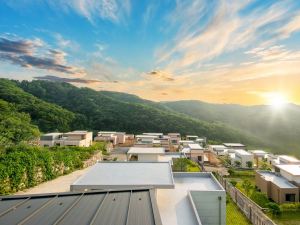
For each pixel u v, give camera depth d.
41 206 5.56
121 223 4.66
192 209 10.54
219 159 45.12
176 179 15.12
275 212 18.09
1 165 14.93
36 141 39.69
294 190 21.81
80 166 26.48
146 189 6.74
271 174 27.12
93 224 4.62
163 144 50.34
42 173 19.09
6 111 47.94
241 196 18.42
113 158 39.69
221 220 11.73
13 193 15.56
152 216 4.98
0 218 4.94
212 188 13.41
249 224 15.66
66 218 4.91
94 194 6.45
